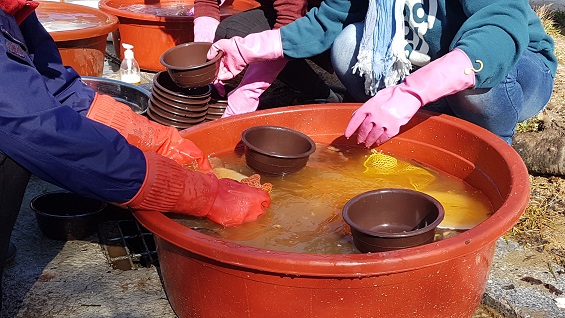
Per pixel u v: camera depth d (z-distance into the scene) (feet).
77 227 7.03
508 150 6.68
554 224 7.36
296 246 5.79
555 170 8.23
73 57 10.75
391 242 5.12
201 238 5.02
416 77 6.39
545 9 14.83
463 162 7.27
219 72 8.20
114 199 5.34
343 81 8.38
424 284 5.06
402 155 7.90
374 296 4.98
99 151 5.10
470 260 5.24
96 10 12.58
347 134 6.58
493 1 6.63
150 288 6.34
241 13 9.46
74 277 6.48
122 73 11.47
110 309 6.03
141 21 12.21
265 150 7.45
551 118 9.22
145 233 7.26
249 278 5.01
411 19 7.33
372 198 5.79
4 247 5.59
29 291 6.25
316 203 6.63
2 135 4.91
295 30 8.00
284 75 9.83
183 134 7.19
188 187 5.66
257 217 6.22
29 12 5.67
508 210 5.41
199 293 5.41
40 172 5.13
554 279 6.41
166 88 8.91
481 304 6.22
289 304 5.03
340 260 4.68
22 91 4.91
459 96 7.36
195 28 10.09
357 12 8.00
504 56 6.43
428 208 5.70
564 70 11.34
